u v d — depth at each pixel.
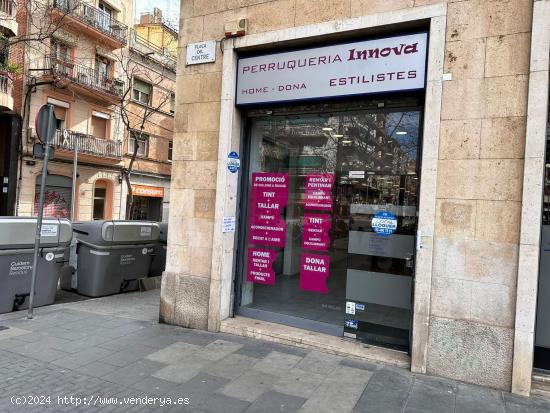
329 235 5.16
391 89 4.46
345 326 4.93
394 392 3.70
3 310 5.98
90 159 20.97
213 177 5.48
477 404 3.52
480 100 3.95
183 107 5.71
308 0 4.86
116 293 7.77
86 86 19.95
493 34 3.92
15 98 17.55
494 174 3.88
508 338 3.80
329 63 4.84
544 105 3.67
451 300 4.02
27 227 6.18
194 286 5.51
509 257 3.81
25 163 17.98
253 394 3.61
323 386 3.79
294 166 5.45
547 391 3.71
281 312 5.44
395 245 4.70
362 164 4.97
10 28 16.12
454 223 4.03
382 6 4.43
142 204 26.09
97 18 20.77
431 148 4.12
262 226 5.66
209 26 5.54
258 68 5.29
